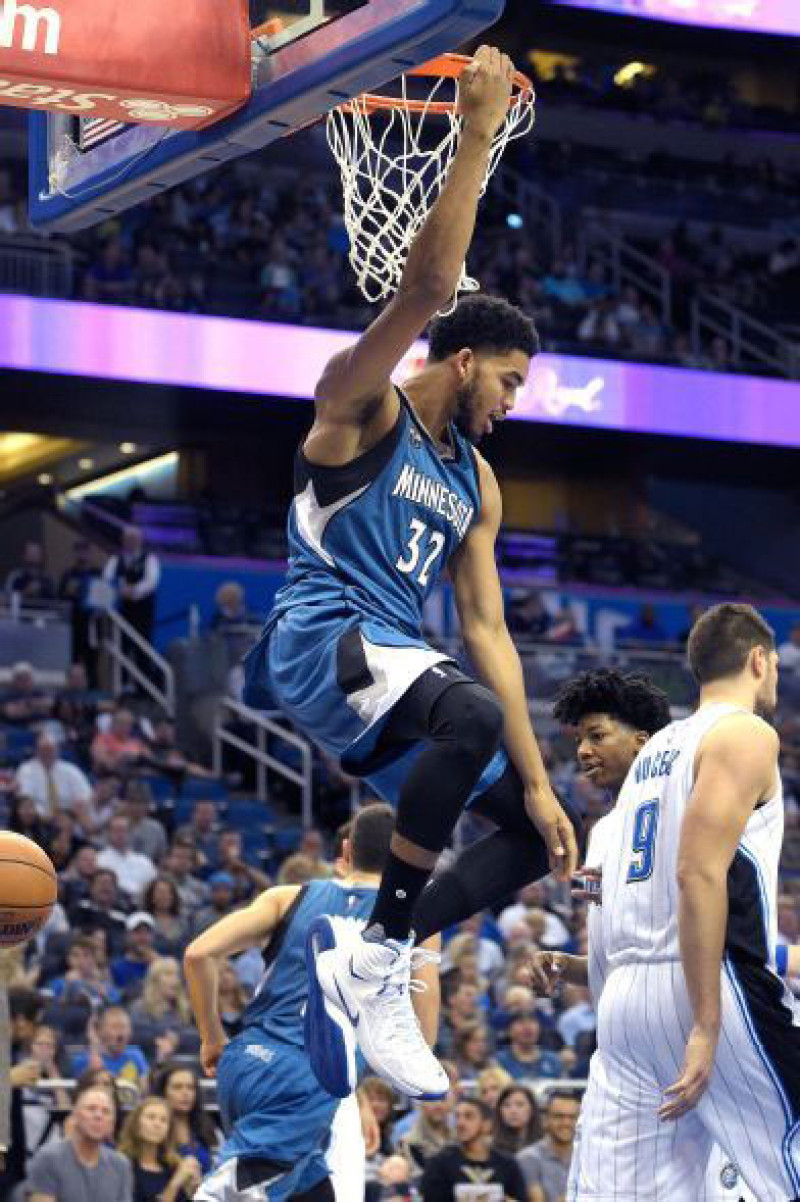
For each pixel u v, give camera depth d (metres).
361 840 6.74
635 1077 4.73
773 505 32.19
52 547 26.47
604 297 28.03
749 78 34.41
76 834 15.28
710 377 26.17
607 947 4.82
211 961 6.72
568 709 5.60
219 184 27.61
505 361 4.34
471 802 4.48
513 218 28.98
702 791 4.42
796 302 30.48
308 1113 6.66
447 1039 12.37
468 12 3.92
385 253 4.89
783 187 32.31
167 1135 8.73
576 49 32.97
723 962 4.49
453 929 14.85
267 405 26.00
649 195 30.92
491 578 4.50
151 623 22.03
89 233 25.25
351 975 4.10
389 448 4.16
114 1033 10.39
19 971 10.40
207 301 24.84
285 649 4.18
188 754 21.14
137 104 4.54
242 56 4.50
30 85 4.41
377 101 4.93
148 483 30.16
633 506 30.84
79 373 22.89
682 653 24.52
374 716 3.99
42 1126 8.80
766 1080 4.46
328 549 4.18
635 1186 4.74
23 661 21.53
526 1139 9.20
